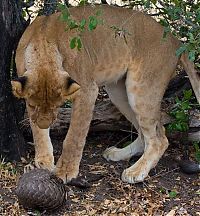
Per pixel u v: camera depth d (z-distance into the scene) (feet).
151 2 30.22
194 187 28.94
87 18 28.35
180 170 30.37
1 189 27.86
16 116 30.53
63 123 31.96
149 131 29.27
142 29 29.09
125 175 28.89
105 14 28.81
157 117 29.43
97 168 30.19
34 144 29.30
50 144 28.91
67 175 28.07
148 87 29.01
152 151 29.19
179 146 32.48
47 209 26.05
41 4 37.37
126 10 29.53
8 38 29.22
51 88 25.08
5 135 29.89
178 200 27.73
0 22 28.81
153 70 29.01
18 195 26.03
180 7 28.91
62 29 27.25
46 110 25.18
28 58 26.32
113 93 30.42
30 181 25.81
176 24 30.14
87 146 32.60
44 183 25.76
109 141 33.17
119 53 29.01
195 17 28.53
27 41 27.45
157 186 28.84
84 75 27.89
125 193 28.07
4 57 29.22
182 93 35.27
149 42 29.01
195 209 27.09
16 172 29.09
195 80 29.68
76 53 27.48
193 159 31.48
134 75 29.09
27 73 25.48
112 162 30.94
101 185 28.63
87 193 27.94
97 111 32.19
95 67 28.63
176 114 30.99
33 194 25.57
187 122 31.27
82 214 26.37
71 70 27.43
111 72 29.25
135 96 29.12
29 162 30.27
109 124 32.45
